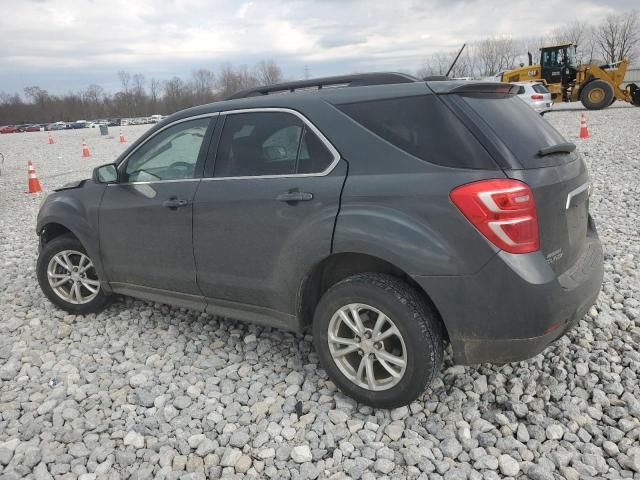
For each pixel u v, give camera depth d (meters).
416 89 3.00
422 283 2.77
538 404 3.08
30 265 6.18
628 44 67.38
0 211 10.17
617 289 4.52
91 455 2.87
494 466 2.65
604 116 21.39
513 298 2.65
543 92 22.53
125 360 3.91
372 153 2.97
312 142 3.18
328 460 2.76
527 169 2.74
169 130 3.92
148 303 4.83
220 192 3.49
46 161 20.27
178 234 3.73
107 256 4.24
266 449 2.84
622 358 3.50
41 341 4.26
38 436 3.05
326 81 3.50
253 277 3.43
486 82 3.04
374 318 3.06
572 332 3.78
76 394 3.43
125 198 4.04
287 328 3.41
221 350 3.94
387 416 3.05
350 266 3.23
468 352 2.82
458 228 2.68
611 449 2.70
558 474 2.60
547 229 2.76
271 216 3.24
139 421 3.16
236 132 3.56
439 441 2.86
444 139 2.82
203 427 3.08
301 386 3.43
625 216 6.75
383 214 2.84
